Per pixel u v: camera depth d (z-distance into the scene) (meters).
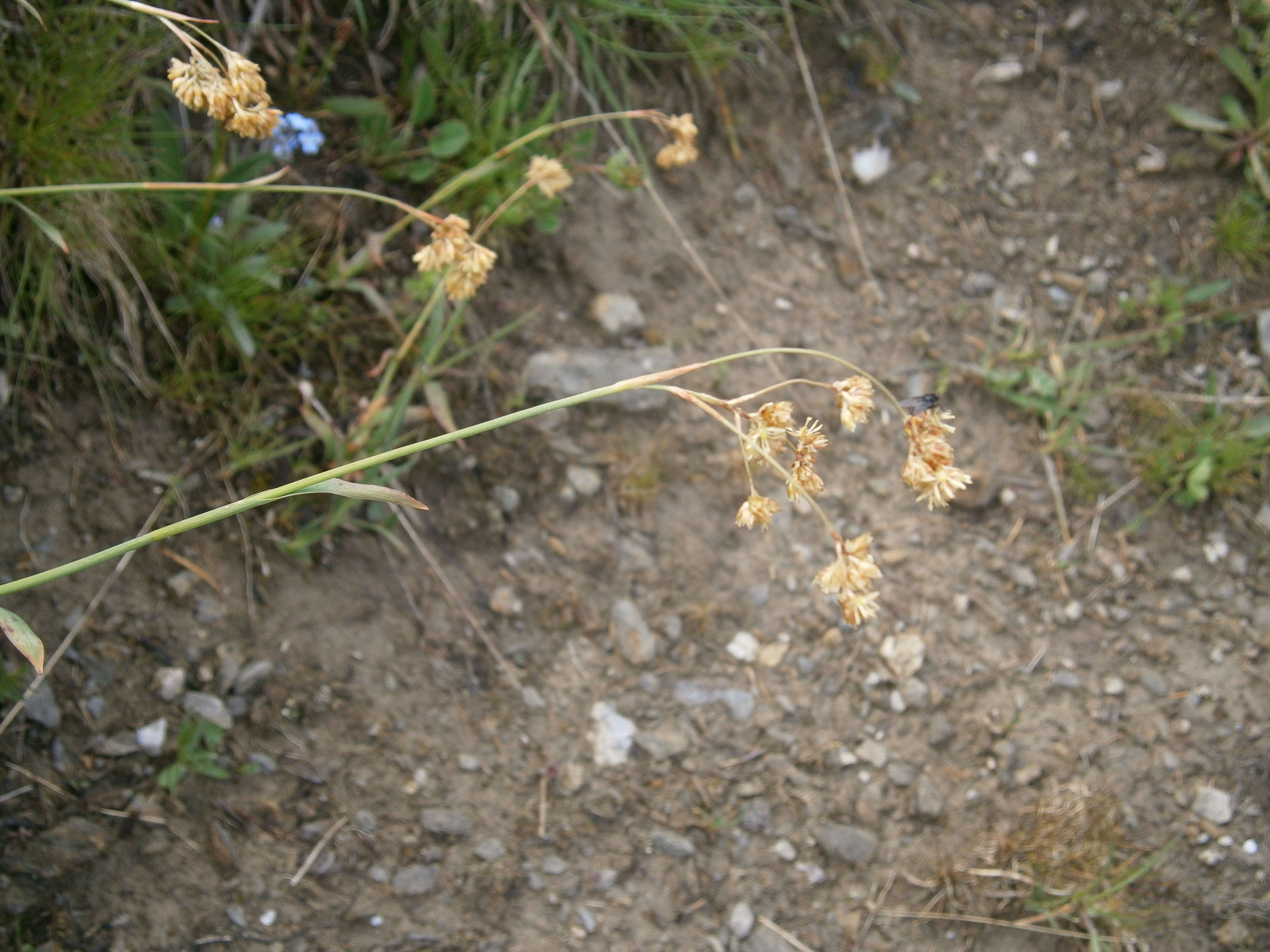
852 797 0.24
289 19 0.25
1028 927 0.24
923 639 0.26
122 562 0.23
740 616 0.25
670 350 0.26
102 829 0.22
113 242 0.23
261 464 0.24
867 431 0.27
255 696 0.23
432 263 0.21
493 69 0.26
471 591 0.24
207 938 0.22
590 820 0.24
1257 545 0.27
